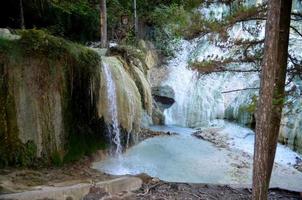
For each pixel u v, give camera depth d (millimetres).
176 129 9609
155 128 9547
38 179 4887
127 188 4914
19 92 5336
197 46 11625
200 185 5293
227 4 5301
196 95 10367
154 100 10523
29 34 5445
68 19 10023
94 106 6426
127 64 7723
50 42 5566
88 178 5133
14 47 5285
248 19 4699
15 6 8867
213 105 10266
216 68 5145
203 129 9547
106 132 6891
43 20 9633
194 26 5070
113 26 11430
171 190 5016
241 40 5098
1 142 5215
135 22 11422
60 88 5766
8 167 5227
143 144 7781
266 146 3547
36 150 5516
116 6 11359
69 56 5809
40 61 5484
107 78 6574
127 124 6949
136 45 10977
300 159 7484
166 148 7660
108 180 4992
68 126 6020
